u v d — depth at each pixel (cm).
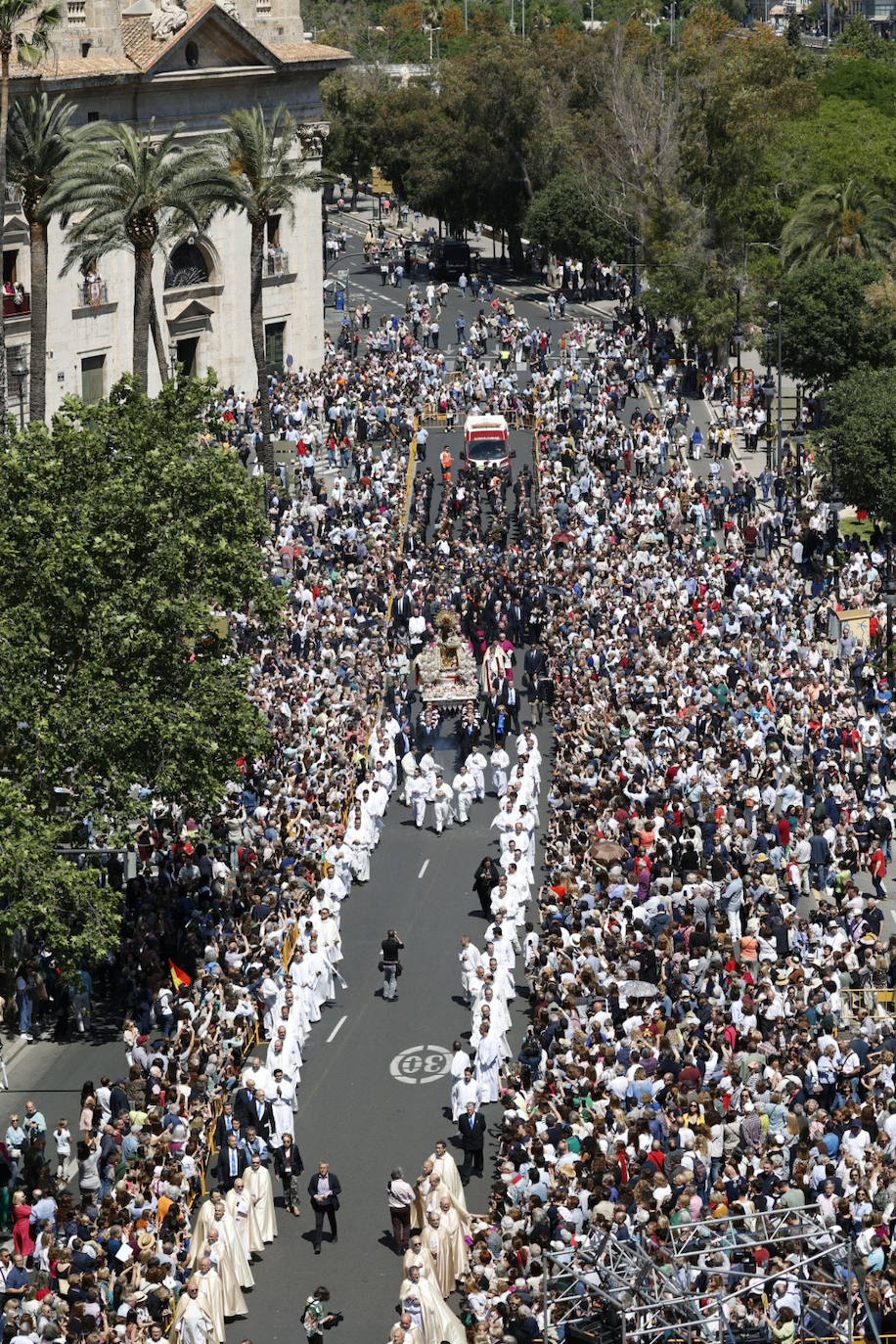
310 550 13350
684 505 14338
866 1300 5569
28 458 8706
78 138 13438
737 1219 5559
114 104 16762
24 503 8506
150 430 9181
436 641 11869
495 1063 7575
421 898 9525
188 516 8938
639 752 9700
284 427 16362
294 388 17200
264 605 9256
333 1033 8225
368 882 9725
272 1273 6550
